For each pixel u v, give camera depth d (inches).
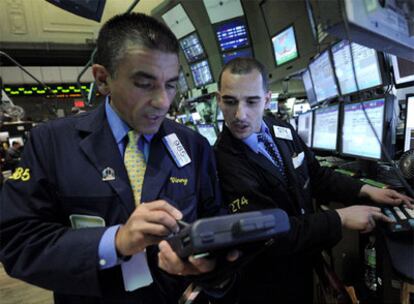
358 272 48.4
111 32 22.6
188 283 28.3
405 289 30.5
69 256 20.8
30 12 219.6
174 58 23.1
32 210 23.6
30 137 27.0
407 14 20.4
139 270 24.7
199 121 219.9
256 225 16.3
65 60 329.4
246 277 39.3
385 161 47.4
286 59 164.4
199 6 214.5
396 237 30.7
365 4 15.9
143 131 25.9
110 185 25.3
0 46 226.4
